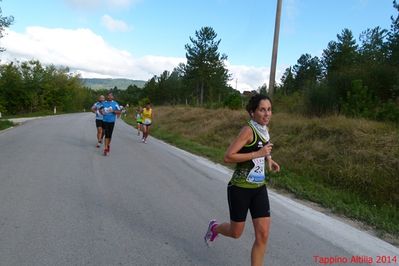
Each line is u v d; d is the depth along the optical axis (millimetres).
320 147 10883
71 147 13016
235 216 3682
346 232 5516
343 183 8969
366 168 8938
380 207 7645
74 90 83875
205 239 4473
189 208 6199
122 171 9125
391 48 18359
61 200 6250
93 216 5508
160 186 7730
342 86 15734
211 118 23094
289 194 7945
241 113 20609
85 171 8836
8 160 9828
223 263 4133
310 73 58688
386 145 9664
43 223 5113
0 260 3967
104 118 11469
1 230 4805
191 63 56656
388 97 15148
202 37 56688
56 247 4344
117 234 4840
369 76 15602
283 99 19703
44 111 59125
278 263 4262
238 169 3652
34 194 6539
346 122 11789
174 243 4633
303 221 5938
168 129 24375
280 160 11258
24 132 18328
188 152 14180
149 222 5371
